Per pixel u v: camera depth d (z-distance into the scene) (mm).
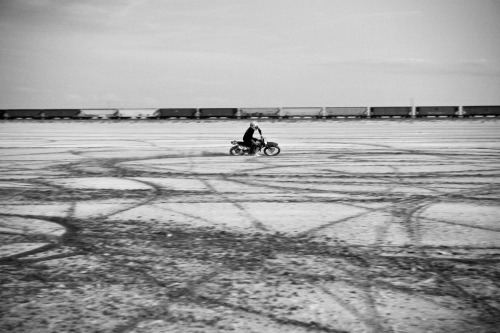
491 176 12609
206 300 5027
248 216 8523
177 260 6285
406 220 8164
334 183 11703
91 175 13211
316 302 4969
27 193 10688
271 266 6043
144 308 4844
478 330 4383
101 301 5012
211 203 9586
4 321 4582
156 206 9352
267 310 4789
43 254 6539
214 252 6605
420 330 4383
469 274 5730
